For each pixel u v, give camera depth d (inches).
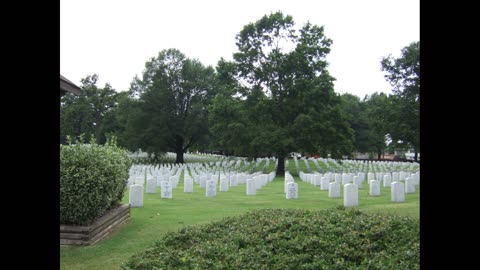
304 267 247.1
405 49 1667.1
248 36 1820.9
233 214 566.9
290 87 1694.1
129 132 2400.3
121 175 502.3
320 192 888.9
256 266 249.8
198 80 2507.4
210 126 2401.6
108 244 405.1
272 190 967.0
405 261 244.1
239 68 1790.1
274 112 1743.4
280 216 355.9
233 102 1815.9
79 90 698.2
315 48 1742.1
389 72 1685.5
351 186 642.2
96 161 424.8
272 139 1611.7
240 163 2084.2
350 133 1715.1
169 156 3176.7
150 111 2426.2
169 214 573.3
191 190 897.5
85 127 3122.5
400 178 1114.1
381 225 303.3
